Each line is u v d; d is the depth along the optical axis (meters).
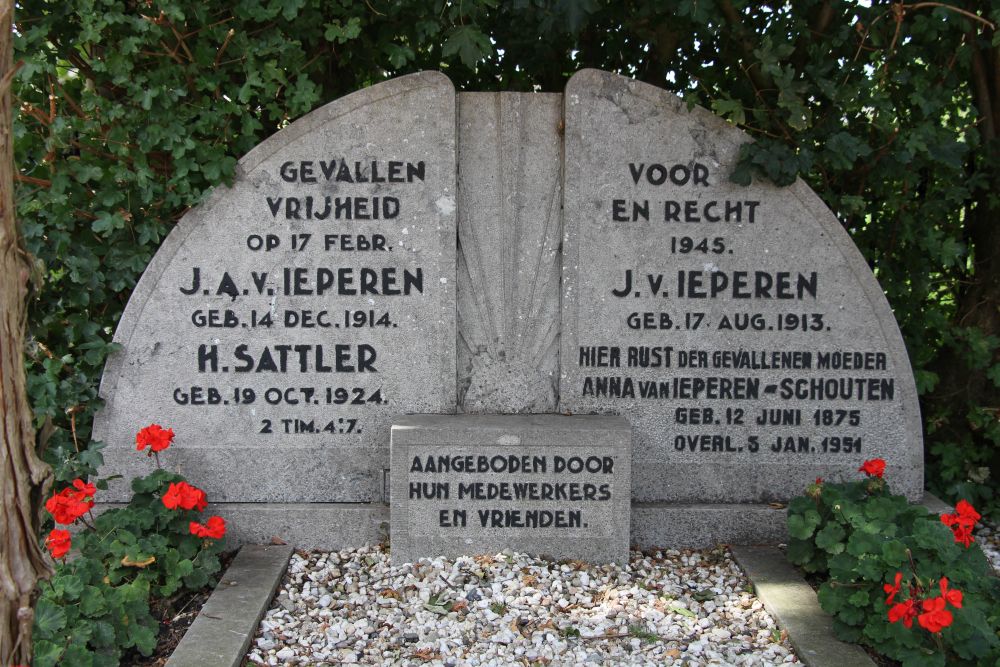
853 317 4.28
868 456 4.34
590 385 4.33
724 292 4.29
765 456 4.35
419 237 4.22
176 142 4.13
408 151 4.18
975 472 4.80
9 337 2.17
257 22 4.26
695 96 4.22
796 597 3.68
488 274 4.31
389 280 4.24
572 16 3.79
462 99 4.21
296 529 4.21
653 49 4.91
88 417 4.30
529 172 4.27
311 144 4.17
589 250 4.27
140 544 3.58
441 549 4.01
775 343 4.30
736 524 4.26
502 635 3.43
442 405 4.31
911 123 4.44
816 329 4.29
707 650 3.35
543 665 3.24
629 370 4.32
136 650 3.30
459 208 4.27
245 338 4.24
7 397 2.17
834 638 3.35
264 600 3.62
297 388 4.28
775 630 3.49
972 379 4.82
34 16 4.07
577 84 4.18
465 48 4.02
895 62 4.36
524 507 3.99
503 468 3.97
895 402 4.32
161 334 4.21
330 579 3.94
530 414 4.34
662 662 3.28
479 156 4.25
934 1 4.32
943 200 4.54
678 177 4.23
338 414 4.30
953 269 4.88
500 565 3.90
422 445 3.96
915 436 4.32
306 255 4.22
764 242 4.26
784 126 4.24
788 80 4.07
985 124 4.66
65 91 4.23
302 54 4.30
